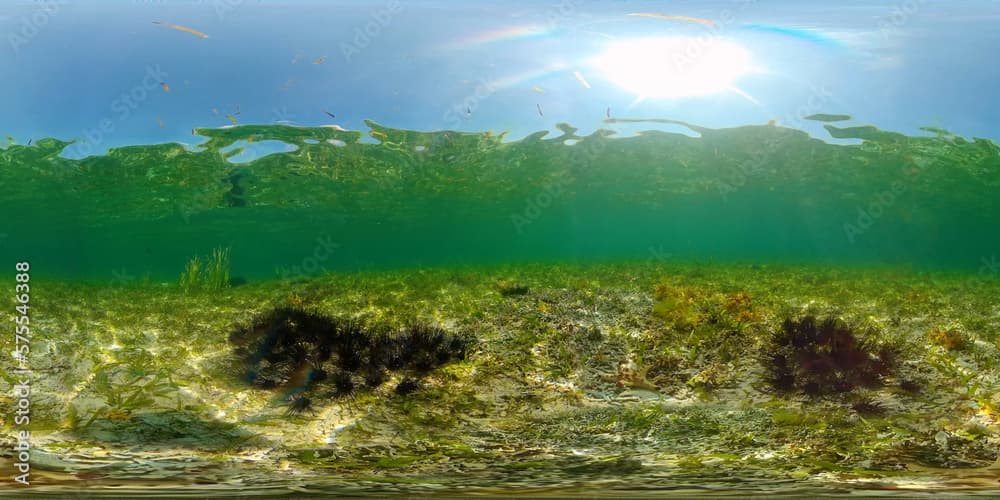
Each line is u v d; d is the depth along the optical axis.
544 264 23.20
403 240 54.81
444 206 31.86
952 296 12.51
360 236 45.91
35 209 28.69
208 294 12.62
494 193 28.75
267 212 29.70
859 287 13.73
